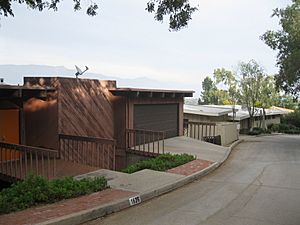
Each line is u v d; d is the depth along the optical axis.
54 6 10.88
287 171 11.73
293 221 6.11
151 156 14.48
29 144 13.48
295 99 30.00
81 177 9.71
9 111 12.87
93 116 14.73
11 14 9.58
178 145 17.20
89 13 11.33
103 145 14.74
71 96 13.60
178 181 9.03
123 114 15.85
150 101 17.69
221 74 44.62
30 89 11.96
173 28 10.20
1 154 11.11
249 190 8.66
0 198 6.55
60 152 12.88
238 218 6.28
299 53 23.78
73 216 5.86
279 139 29.02
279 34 27.33
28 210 6.23
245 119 40.69
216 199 7.73
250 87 39.28
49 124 13.15
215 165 12.17
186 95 20.98
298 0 25.39
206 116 31.45
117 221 6.11
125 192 7.75
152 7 10.08
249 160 14.67
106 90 15.58
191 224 5.94
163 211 6.76
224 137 21.48
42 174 10.02
